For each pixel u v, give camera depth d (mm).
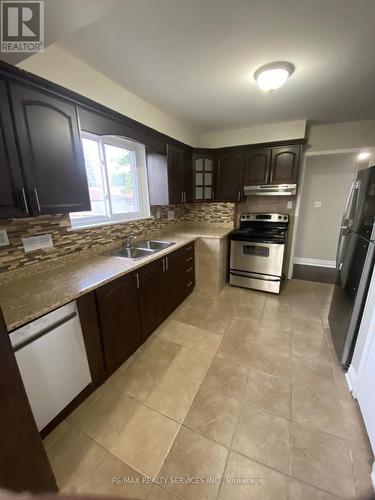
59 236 1765
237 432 1340
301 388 1637
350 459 1194
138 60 1612
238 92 2115
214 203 3650
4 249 1438
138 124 2107
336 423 1383
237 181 3277
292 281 3596
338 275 2191
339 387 1640
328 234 4188
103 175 2232
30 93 1229
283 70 1684
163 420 1418
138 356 1977
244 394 1594
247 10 1179
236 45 1463
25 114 1212
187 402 1539
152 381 1713
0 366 817
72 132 1485
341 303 1979
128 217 2588
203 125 3059
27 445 938
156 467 1177
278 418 1420
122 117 1922
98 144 2162
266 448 1253
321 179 4016
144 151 2668
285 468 1161
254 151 3109
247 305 2852
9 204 1174
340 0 1123
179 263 2701
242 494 1065
